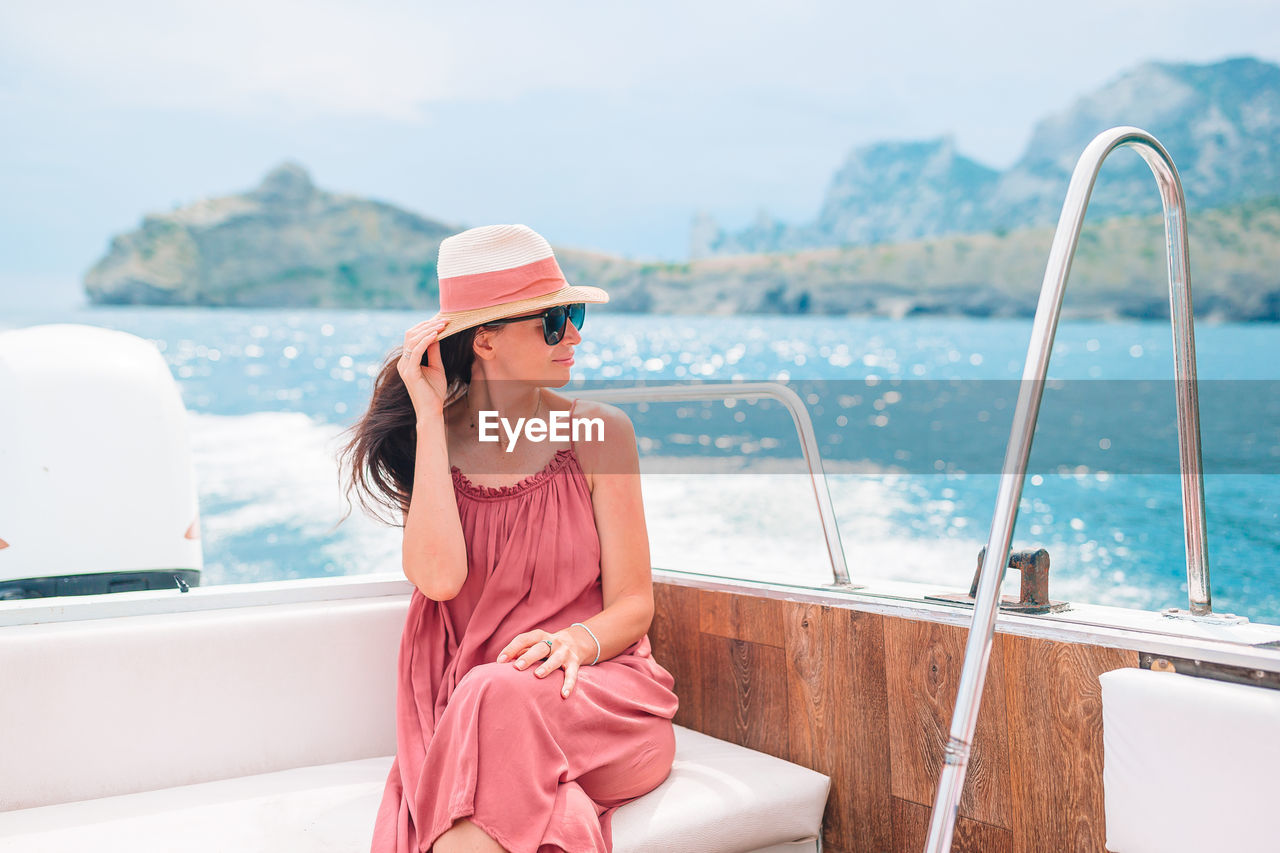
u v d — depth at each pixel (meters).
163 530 2.16
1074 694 1.34
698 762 1.65
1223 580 4.45
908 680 1.54
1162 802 1.18
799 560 6.24
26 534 2.01
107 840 1.35
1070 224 1.09
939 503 8.37
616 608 1.58
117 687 1.58
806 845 1.60
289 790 1.56
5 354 2.10
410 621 1.62
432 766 1.33
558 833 1.24
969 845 1.47
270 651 1.69
